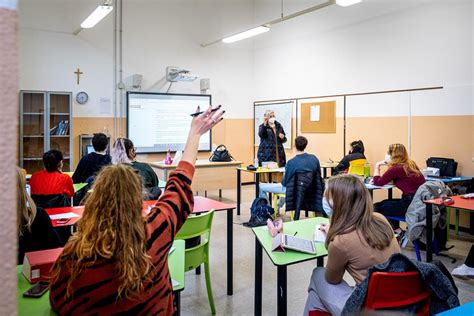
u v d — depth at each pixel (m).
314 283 2.21
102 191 1.25
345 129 6.90
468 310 1.44
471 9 5.17
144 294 1.23
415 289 1.61
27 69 6.50
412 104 5.88
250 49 8.89
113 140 7.30
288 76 8.03
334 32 7.02
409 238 3.88
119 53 7.34
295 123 7.91
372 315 1.50
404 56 5.96
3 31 0.38
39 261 1.71
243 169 6.04
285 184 4.88
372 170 6.48
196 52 8.20
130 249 1.20
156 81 7.76
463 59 5.28
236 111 8.79
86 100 7.04
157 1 7.68
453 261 4.05
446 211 4.13
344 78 6.88
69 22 6.84
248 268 3.82
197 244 2.82
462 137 5.32
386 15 6.18
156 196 3.38
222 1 8.41
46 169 3.51
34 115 6.55
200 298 3.18
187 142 1.47
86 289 1.19
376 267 1.63
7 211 0.39
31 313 1.45
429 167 5.50
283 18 6.64
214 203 3.47
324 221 2.94
